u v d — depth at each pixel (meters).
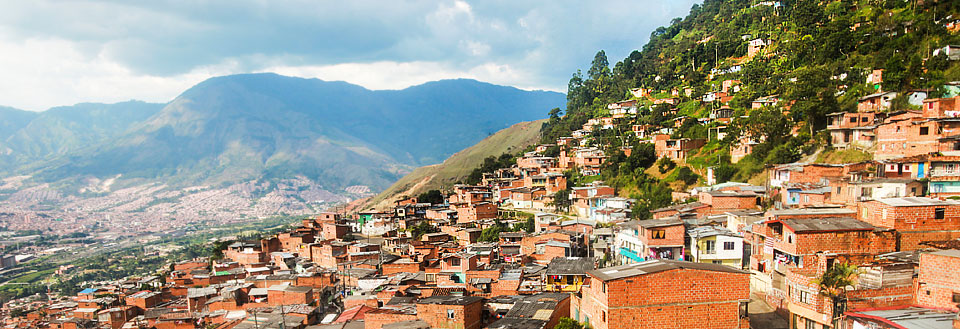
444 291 72.69
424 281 82.25
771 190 92.94
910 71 107.56
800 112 120.81
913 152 84.38
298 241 136.12
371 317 62.81
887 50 124.44
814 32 172.25
